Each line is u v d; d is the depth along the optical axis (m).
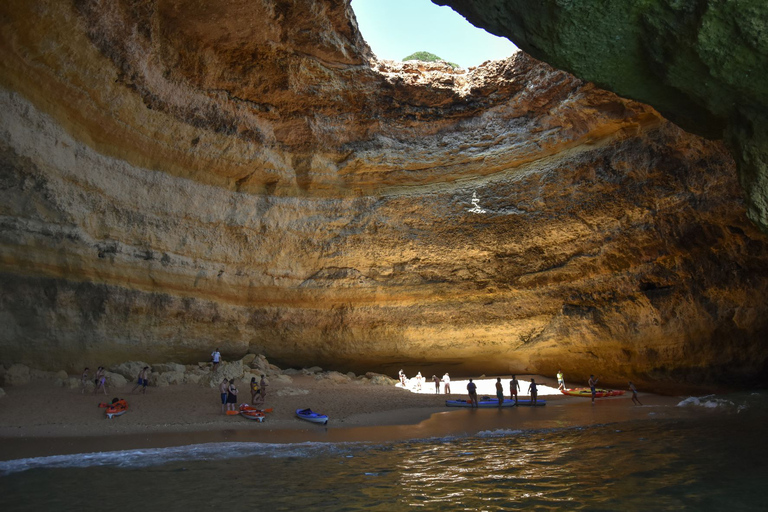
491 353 28.11
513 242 26.08
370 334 27.50
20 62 16.88
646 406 20.58
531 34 9.99
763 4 7.40
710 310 21.14
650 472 10.20
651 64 9.34
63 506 8.93
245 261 24.92
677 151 20.44
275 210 25.48
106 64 19.22
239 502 9.09
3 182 16.98
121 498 9.39
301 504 8.95
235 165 24.50
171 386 20.62
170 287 22.61
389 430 16.83
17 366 18.14
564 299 25.78
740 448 11.84
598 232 23.89
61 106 18.56
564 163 24.02
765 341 20.09
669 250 21.91
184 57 21.98
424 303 27.41
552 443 13.91
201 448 13.80
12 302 18.02
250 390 21.14
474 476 10.64
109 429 15.59
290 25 22.61
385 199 26.91
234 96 24.08
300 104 25.50
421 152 26.75
